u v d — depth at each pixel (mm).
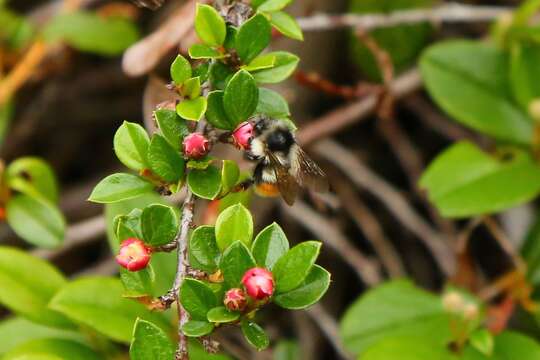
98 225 586
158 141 432
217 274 428
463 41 567
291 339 608
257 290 418
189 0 552
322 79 583
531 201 622
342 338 524
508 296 544
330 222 622
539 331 552
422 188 542
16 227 516
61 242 517
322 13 618
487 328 535
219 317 422
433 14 591
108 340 497
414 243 660
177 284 430
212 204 503
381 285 529
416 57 615
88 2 667
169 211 429
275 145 479
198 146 431
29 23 660
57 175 740
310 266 425
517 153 551
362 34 580
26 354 469
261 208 615
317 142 607
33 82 668
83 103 732
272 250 429
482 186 538
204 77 443
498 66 564
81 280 486
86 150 750
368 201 665
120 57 724
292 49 598
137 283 431
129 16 633
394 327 522
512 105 561
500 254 637
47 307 491
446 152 546
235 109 435
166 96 532
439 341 514
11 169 521
